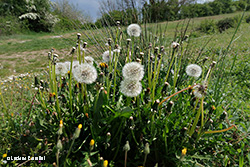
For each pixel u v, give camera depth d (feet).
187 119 5.80
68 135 6.21
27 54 30.37
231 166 5.89
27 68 21.88
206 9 75.46
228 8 86.63
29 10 69.67
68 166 5.20
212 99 7.23
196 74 5.93
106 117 5.60
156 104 4.88
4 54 30.91
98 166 4.76
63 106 6.58
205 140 6.02
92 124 5.71
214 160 5.98
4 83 15.64
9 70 21.33
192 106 6.14
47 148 5.92
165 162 5.66
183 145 5.56
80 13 11.56
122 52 9.02
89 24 11.35
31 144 6.20
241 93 10.84
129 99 5.41
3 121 7.97
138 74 4.36
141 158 5.78
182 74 8.50
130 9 10.39
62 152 5.54
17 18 67.97
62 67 6.08
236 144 6.63
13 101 10.57
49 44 37.78
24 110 8.66
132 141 5.85
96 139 5.49
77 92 6.03
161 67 9.14
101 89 5.36
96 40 10.42
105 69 5.87
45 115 6.02
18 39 52.08
